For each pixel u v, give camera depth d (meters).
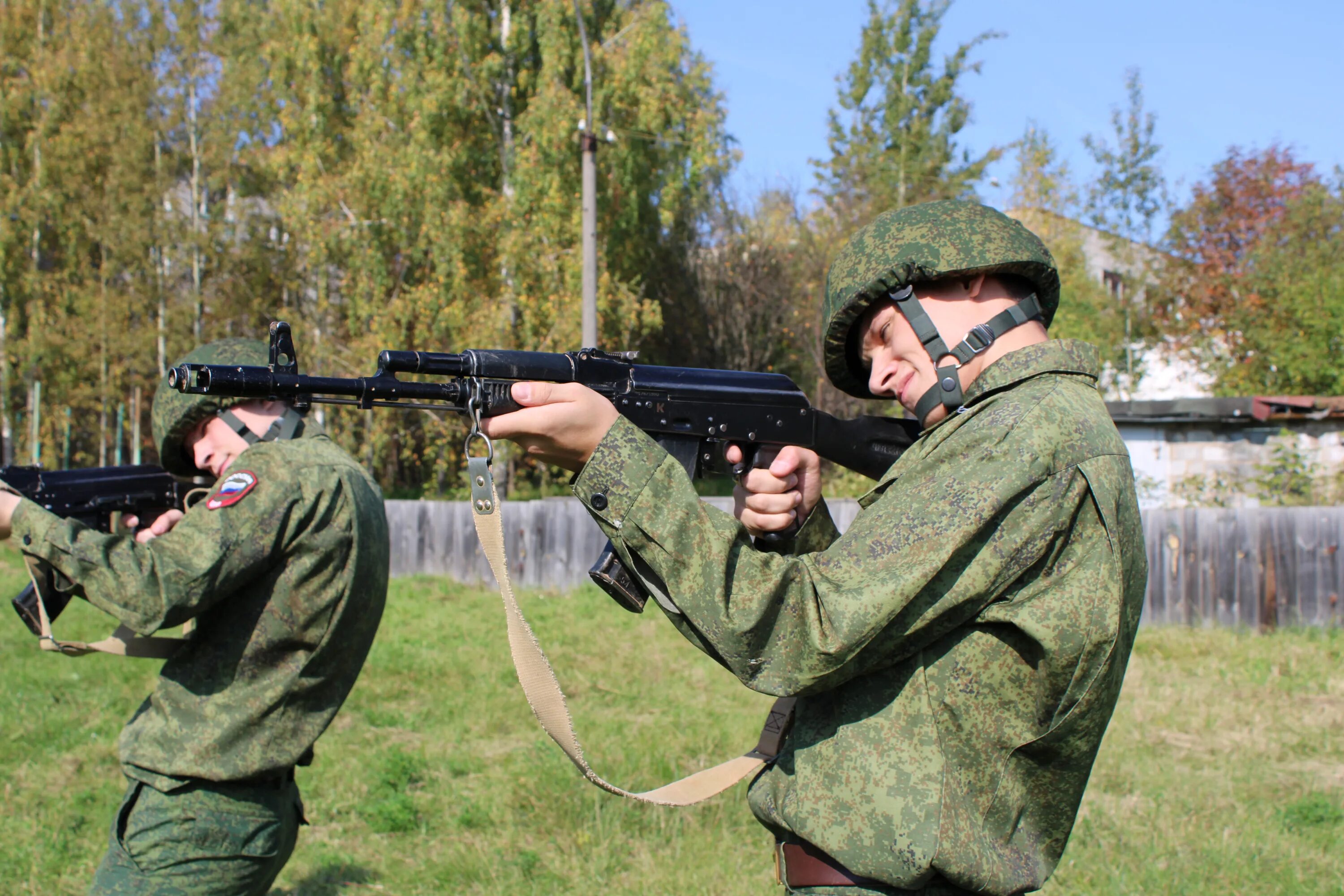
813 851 1.67
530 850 4.52
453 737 6.23
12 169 24.80
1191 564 10.08
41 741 6.01
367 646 2.85
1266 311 20.47
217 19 25.56
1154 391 23.59
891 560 1.52
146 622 2.45
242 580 2.56
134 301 24.67
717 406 1.96
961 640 1.57
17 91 24.41
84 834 4.72
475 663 8.18
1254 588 9.89
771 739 1.84
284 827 2.73
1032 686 1.58
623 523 1.56
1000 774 1.60
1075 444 1.57
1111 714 1.64
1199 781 5.32
